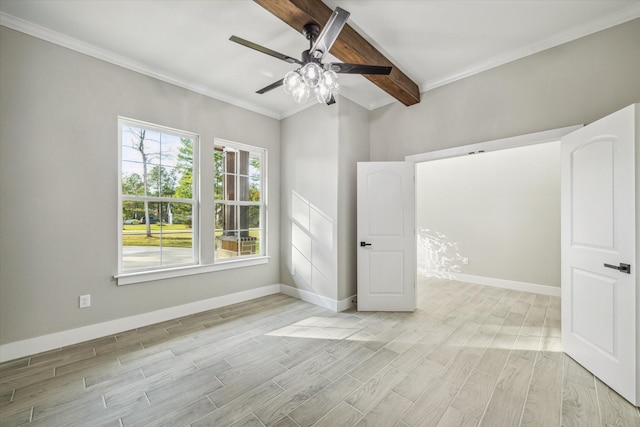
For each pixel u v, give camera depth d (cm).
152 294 305
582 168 216
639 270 173
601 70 231
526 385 194
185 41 262
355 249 376
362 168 354
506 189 470
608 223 193
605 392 185
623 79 222
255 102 391
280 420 162
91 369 215
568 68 247
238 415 167
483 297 408
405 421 161
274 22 237
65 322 253
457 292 436
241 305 369
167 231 324
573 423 158
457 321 313
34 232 239
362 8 220
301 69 203
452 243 530
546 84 258
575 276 225
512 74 278
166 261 322
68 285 255
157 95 310
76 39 256
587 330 212
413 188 349
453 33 251
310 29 213
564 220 237
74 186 258
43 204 243
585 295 214
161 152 321
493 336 273
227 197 382
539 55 262
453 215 531
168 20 233
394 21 235
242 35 254
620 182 184
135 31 247
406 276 347
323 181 369
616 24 225
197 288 340
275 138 427
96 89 271
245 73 318
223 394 186
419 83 338
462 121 311
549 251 427
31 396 184
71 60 257
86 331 263
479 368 216
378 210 352
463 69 307
